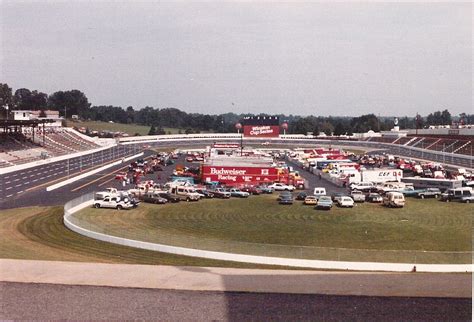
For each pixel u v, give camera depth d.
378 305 15.08
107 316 14.18
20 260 20.27
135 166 89.19
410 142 149.12
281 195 54.06
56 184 65.50
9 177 74.44
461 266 26.55
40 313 14.36
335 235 38.12
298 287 16.83
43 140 121.69
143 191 55.09
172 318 14.02
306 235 38.00
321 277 18.27
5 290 16.27
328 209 49.78
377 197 54.50
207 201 54.34
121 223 40.53
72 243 32.22
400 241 36.38
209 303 15.17
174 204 51.75
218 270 19.16
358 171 68.44
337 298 15.67
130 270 18.81
